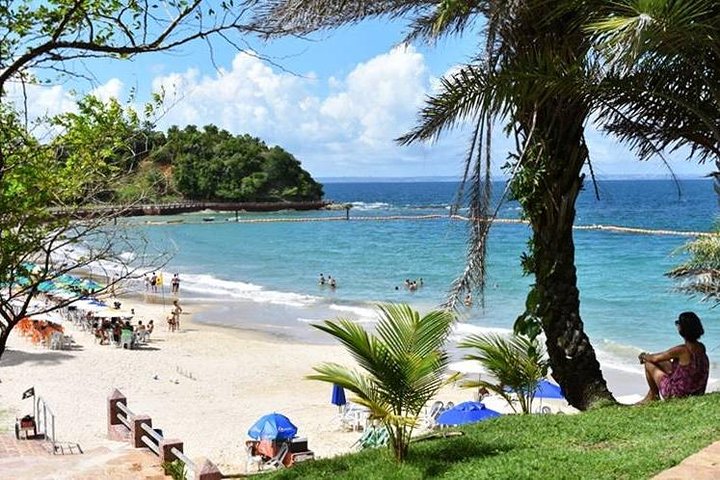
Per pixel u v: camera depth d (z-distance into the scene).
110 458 9.78
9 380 21.30
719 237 15.80
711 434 5.78
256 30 5.45
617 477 5.16
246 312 36.69
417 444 7.57
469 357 9.09
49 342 26.41
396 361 6.66
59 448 12.79
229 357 25.98
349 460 7.39
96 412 17.91
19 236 5.47
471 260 7.76
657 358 7.79
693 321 7.60
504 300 36.28
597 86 7.23
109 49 5.08
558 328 8.46
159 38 5.11
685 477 4.52
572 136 8.14
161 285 43.31
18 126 5.40
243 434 17.19
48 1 5.00
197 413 18.95
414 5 7.92
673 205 116.81
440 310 7.33
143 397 20.36
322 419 18.55
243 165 124.62
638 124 8.34
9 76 5.01
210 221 104.06
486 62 7.19
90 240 6.86
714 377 21.44
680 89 7.50
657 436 6.20
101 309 29.86
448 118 7.33
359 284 46.53
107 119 5.78
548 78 7.07
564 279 8.41
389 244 73.06
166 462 9.10
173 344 28.31
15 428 14.12
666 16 5.71
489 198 7.53
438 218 109.94
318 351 27.12
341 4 7.10
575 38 7.42
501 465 6.03
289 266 57.16
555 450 6.35
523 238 71.56
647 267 48.28
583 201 127.31
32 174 5.38
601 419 7.27
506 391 9.42
